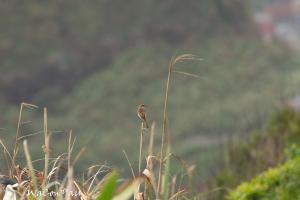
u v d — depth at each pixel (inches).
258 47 5162.4
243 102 3991.1
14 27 5027.1
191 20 5472.4
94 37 5177.2
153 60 4990.2
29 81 4739.2
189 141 3161.9
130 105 4424.2
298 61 4995.1
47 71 4837.6
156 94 4458.7
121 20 5359.3
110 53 5152.6
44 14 5142.7
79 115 4340.6
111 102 4480.8
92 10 5310.0
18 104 4613.7
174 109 4121.6
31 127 4010.8
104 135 3804.1
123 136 3673.7
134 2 5452.8
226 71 4680.1
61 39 5073.8
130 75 4746.6
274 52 5108.3
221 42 5255.9
